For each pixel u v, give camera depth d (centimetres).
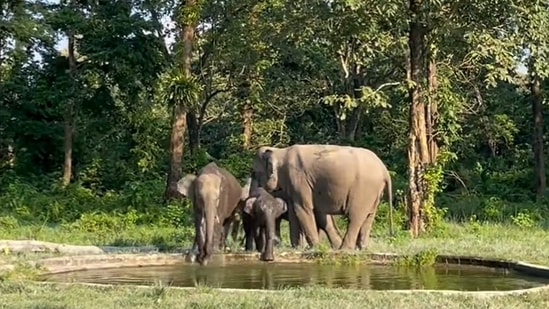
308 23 1948
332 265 1363
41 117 3241
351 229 1536
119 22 2811
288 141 3494
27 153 3212
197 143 3297
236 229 1619
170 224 2172
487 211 2472
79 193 2738
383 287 1111
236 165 3002
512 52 1823
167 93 2547
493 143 3444
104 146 3300
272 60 3081
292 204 1555
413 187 1916
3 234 1847
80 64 3011
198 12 2569
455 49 1909
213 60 3023
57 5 2958
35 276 1180
